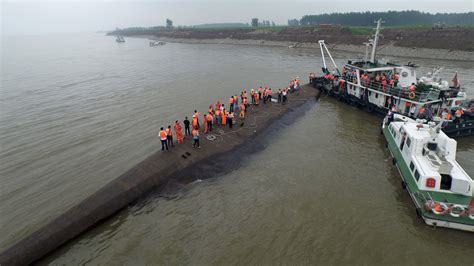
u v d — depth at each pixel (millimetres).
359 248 15008
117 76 63688
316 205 18406
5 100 44250
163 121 34250
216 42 156500
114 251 15070
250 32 154500
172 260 14398
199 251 14898
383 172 22203
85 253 14977
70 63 88375
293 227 16484
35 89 51562
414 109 28969
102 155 26297
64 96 46375
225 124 28719
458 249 14992
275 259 14312
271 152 25734
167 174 20672
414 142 19797
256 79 56844
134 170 20125
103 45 178625
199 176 21297
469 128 27750
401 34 92938
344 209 18000
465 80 50000
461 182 16906
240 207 18266
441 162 17859
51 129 32438
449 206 15906
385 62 37125
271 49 114188
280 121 31781
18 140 29609
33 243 14680
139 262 14336
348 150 25859
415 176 18703
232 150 24703
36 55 117250
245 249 14953
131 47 152125
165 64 81812
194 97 44281
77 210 16656
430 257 14500
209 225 16734
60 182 22188
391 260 14281
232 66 74312
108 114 37094
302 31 128375
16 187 21625
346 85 39156
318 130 30516
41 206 19375
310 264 14008
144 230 16453
